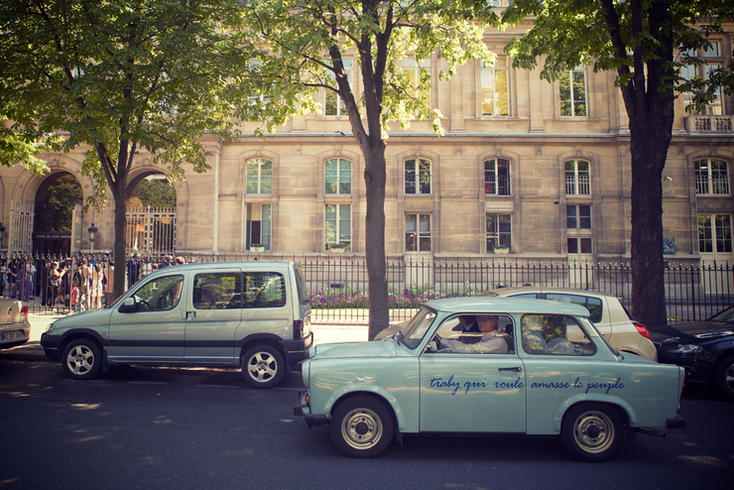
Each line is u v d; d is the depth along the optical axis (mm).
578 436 4340
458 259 18969
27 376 7504
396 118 11469
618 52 8625
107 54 8656
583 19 9023
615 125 19516
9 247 18844
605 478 4020
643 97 8688
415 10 8672
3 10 7938
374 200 8766
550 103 19641
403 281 18859
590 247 19469
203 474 3951
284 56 8547
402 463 4289
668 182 19562
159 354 7098
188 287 7242
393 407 4277
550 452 4648
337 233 19500
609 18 8562
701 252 19828
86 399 6258
